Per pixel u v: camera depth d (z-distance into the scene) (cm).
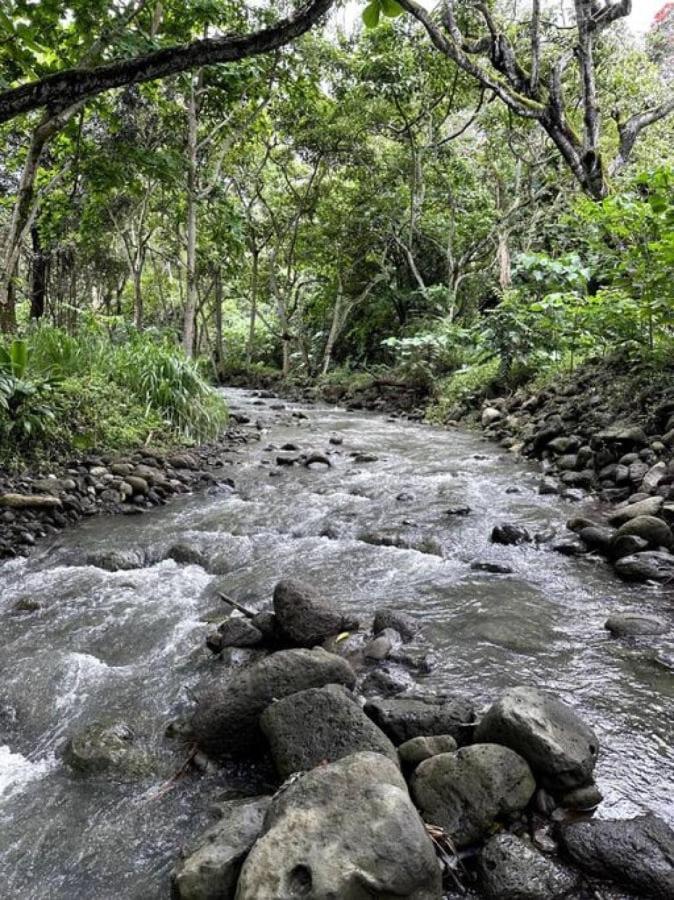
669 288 673
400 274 1959
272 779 244
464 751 217
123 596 412
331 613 334
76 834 225
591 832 195
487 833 202
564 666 301
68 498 579
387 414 1305
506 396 1055
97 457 673
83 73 328
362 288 2042
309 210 1970
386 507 572
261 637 338
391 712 248
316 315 2289
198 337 2597
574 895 184
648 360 718
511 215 1623
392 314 1975
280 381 2066
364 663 309
